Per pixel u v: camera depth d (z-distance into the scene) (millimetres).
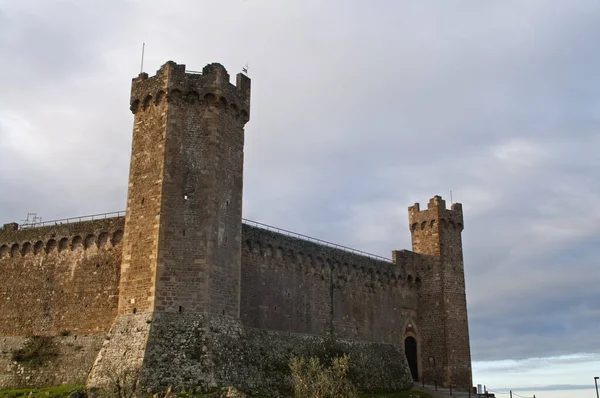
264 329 56188
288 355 56312
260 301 56938
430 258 76062
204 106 49750
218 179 48562
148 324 43531
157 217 46281
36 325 53812
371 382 64375
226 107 50719
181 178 47594
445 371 71562
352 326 66500
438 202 77188
